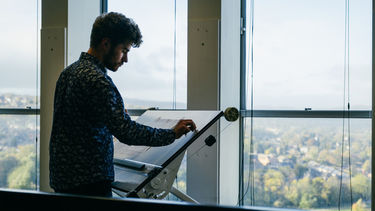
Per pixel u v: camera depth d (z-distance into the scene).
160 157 1.67
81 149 1.46
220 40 2.66
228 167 2.76
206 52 2.65
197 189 2.68
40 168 3.05
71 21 3.04
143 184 1.53
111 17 1.57
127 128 1.42
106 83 1.43
